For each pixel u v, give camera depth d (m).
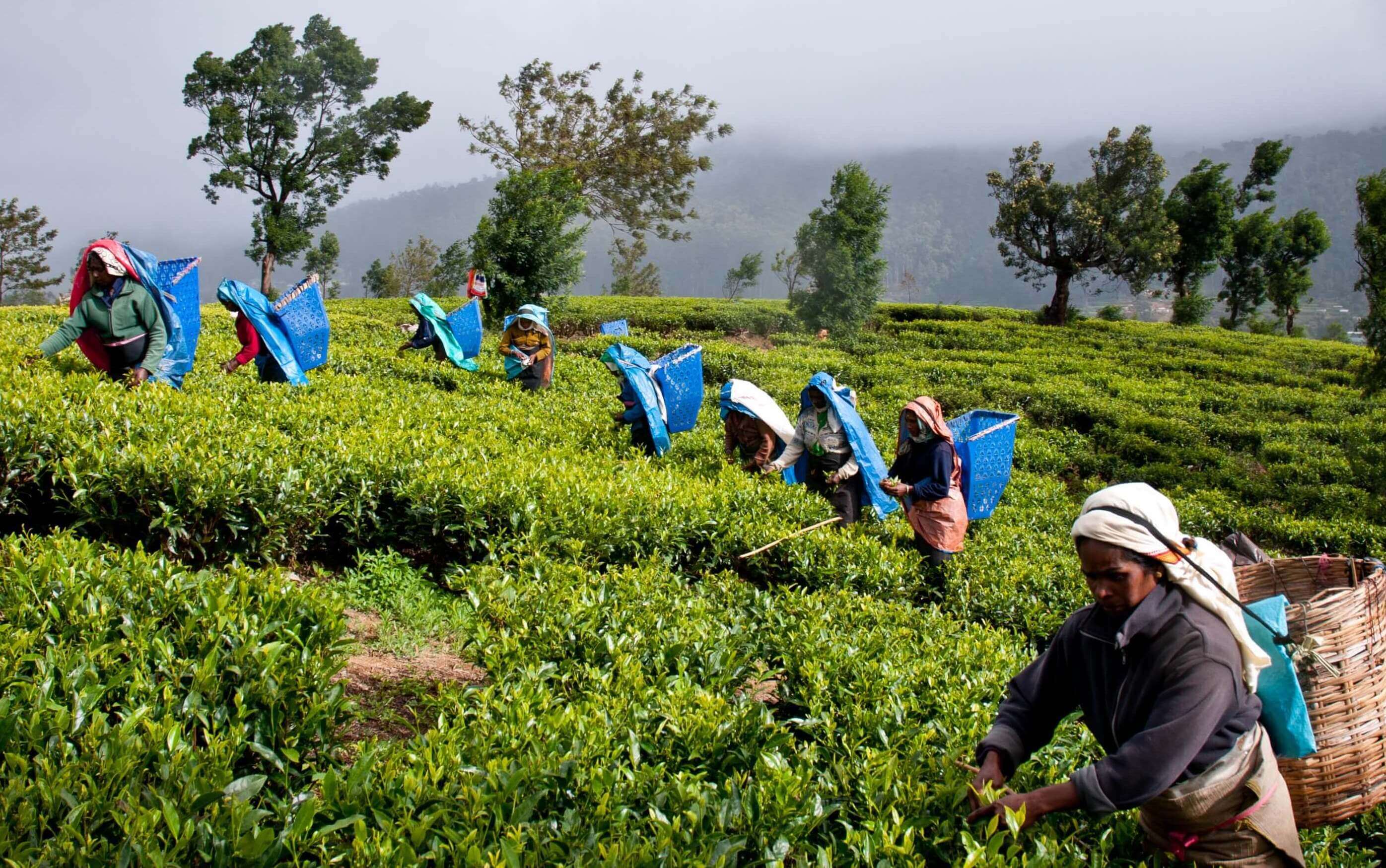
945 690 4.68
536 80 41.06
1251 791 2.78
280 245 41.91
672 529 7.26
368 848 2.59
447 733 3.39
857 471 8.84
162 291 8.70
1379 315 17.81
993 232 43.34
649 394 10.28
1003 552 8.81
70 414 6.46
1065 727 4.27
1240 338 39.88
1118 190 41.12
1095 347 34.03
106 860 2.42
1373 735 2.91
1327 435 19.88
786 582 7.53
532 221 24.00
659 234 44.56
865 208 28.39
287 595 4.08
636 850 2.70
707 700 3.85
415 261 69.81
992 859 2.79
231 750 3.03
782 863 2.95
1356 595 2.93
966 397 20.06
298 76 40.41
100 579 4.00
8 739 2.80
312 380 10.77
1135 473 16.83
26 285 61.62
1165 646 2.71
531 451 8.91
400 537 6.82
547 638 4.67
